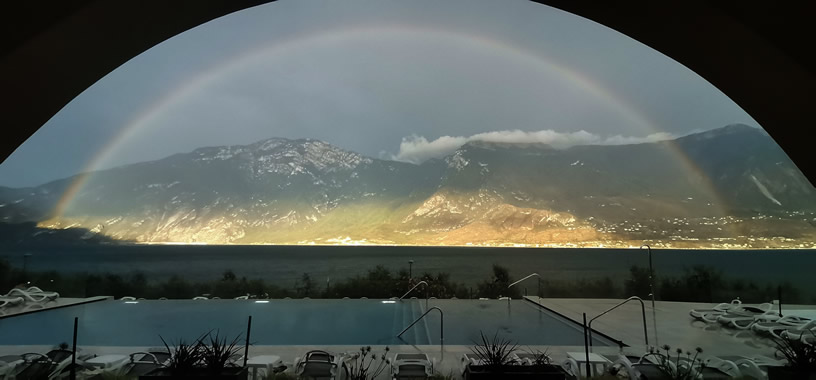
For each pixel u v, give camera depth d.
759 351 8.51
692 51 5.71
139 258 84.94
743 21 4.92
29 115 5.73
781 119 5.90
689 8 5.01
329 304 15.96
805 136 5.87
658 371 6.45
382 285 18.98
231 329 11.95
